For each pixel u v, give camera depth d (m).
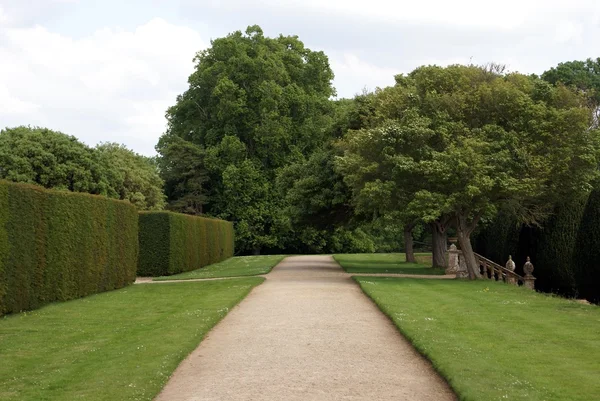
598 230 18.75
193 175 60.28
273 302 17.42
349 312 15.27
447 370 8.61
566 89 25.11
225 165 57.25
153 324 13.47
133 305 17.44
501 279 26.11
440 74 26.19
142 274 31.16
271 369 9.23
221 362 9.77
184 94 62.41
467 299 17.53
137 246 25.64
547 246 23.75
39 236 16.92
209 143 59.00
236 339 11.73
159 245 31.31
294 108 56.84
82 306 17.30
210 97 59.16
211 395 7.88
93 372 8.84
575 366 8.89
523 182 23.05
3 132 42.91
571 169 23.98
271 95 54.41
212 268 38.16
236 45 57.06
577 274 19.61
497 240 30.36
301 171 36.06
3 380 8.58
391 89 29.78
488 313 14.52
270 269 33.03
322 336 11.91
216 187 61.00
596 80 45.19
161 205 53.94
